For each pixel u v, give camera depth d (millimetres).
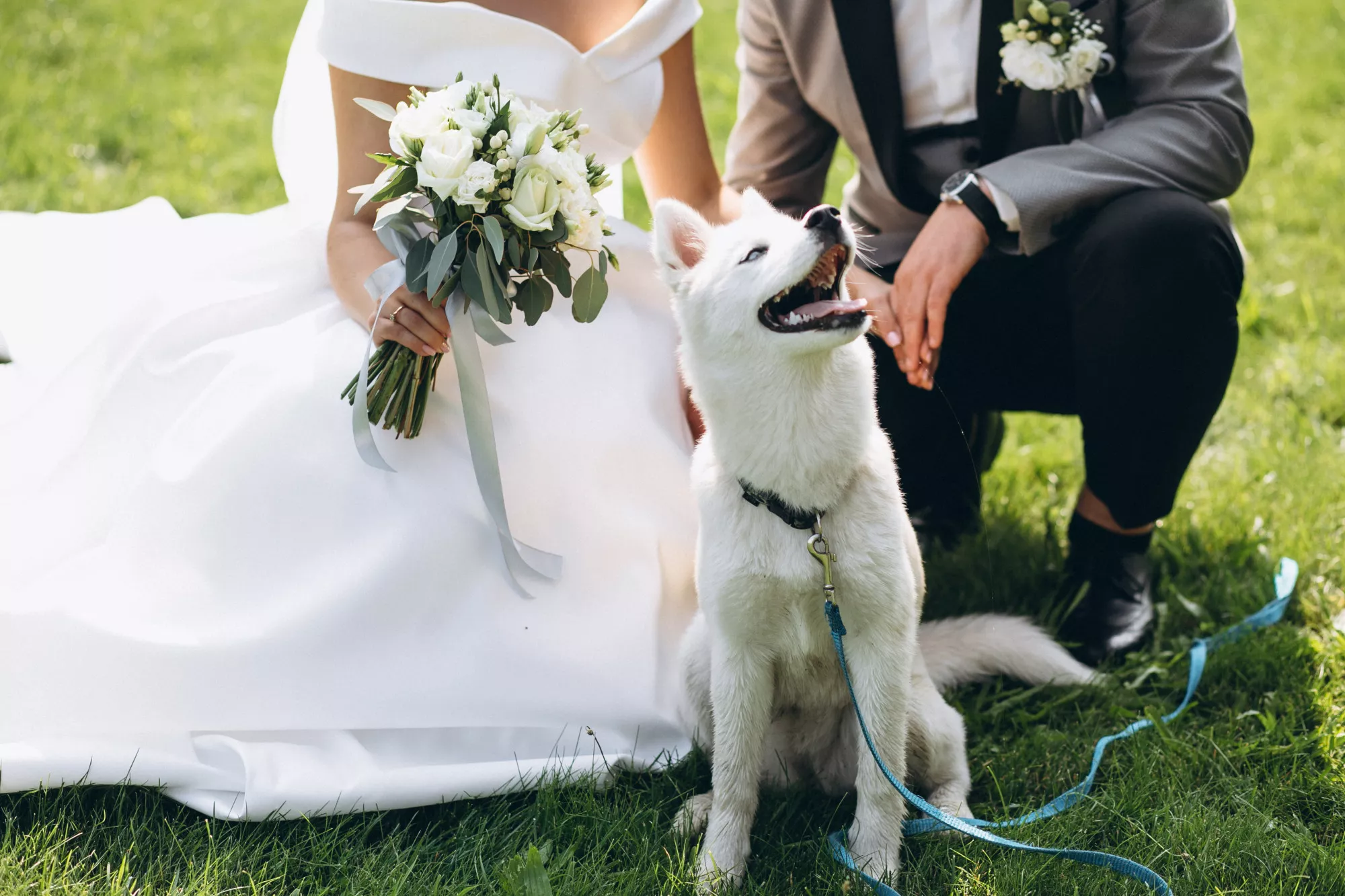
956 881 2295
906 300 2963
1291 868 2281
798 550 2289
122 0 9086
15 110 6707
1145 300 2854
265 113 7156
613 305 2879
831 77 3207
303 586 2537
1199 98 3002
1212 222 2869
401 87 2803
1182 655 3020
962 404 3438
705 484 2404
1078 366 3041
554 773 2535
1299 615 3158
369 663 2533
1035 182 2900
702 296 2303
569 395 2705
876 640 2330
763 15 3340
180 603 2543
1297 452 3855
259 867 2324
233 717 2500
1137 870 2158
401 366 2502
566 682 2619
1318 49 8414
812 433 2229
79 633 2500
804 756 2670
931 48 3119
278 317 2920
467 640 2570
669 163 3283
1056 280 3150
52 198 5621
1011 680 3047
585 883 2250
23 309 3229
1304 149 6645
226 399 2678
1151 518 3092
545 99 2787
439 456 2609
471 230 2406
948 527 3584
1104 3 3020
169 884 2275
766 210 2490
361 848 2381
